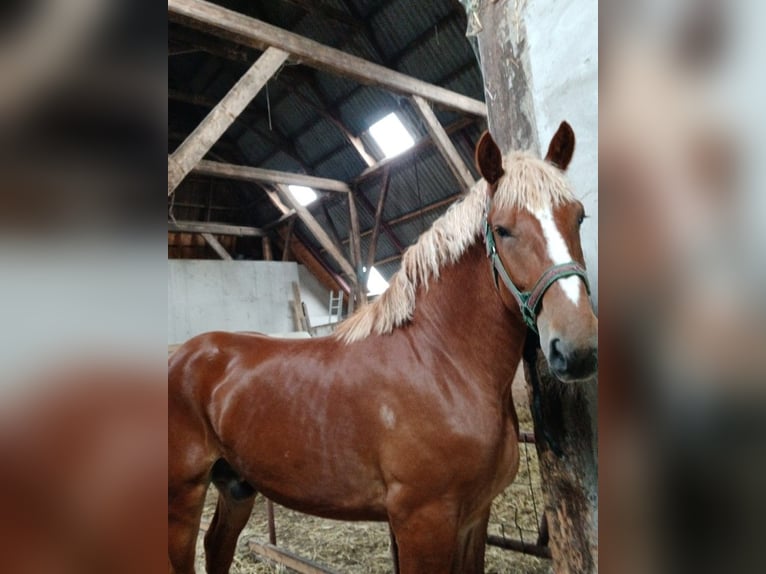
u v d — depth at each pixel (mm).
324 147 6582
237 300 7223
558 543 1042
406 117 5422
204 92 6945
